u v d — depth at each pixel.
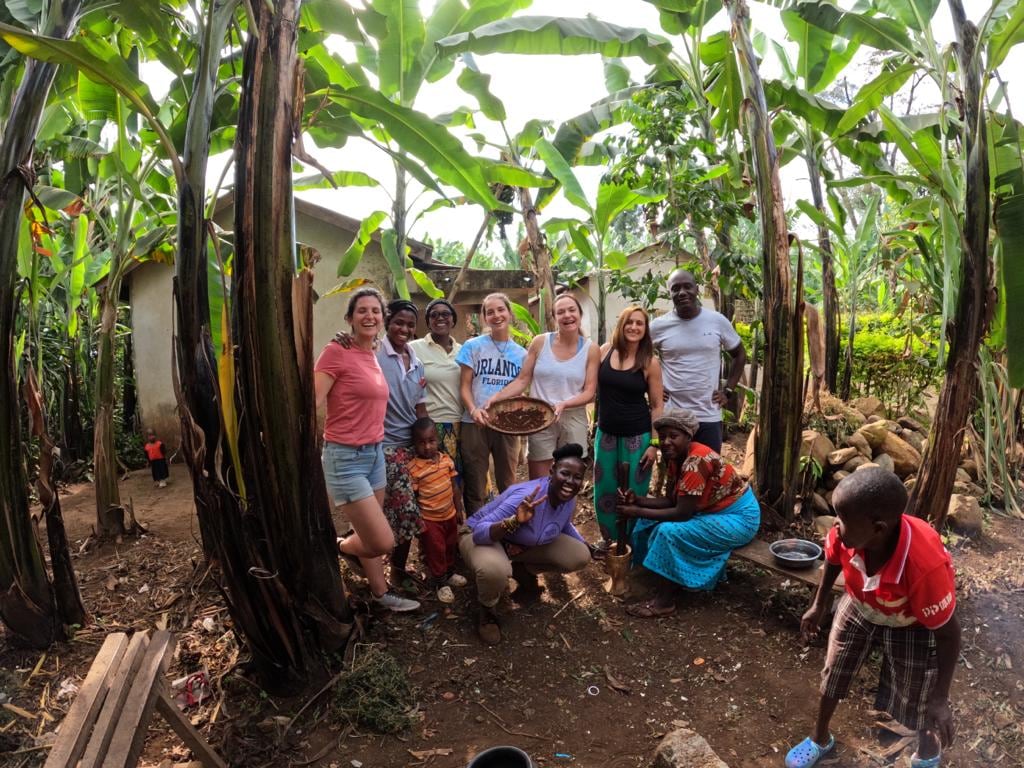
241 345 2.68
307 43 3.62
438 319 4.09
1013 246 3.81
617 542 3.83
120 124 3.98
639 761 2.58
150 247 4.71
